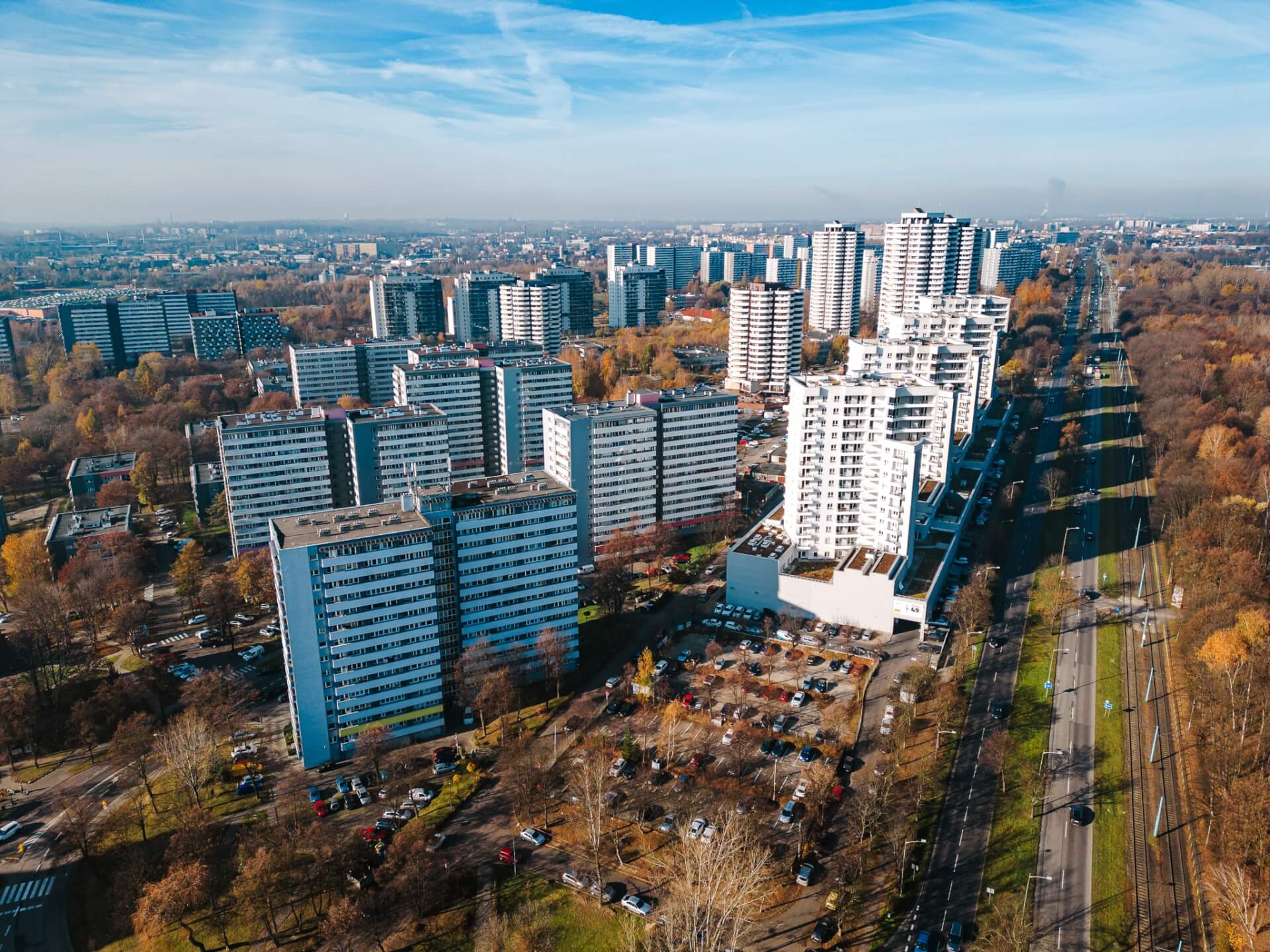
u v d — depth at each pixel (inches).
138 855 7746.1
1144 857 7628.0
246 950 7017.7
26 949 7081.7
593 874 7628.0
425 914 7263.8
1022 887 7313.0
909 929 6934.1
